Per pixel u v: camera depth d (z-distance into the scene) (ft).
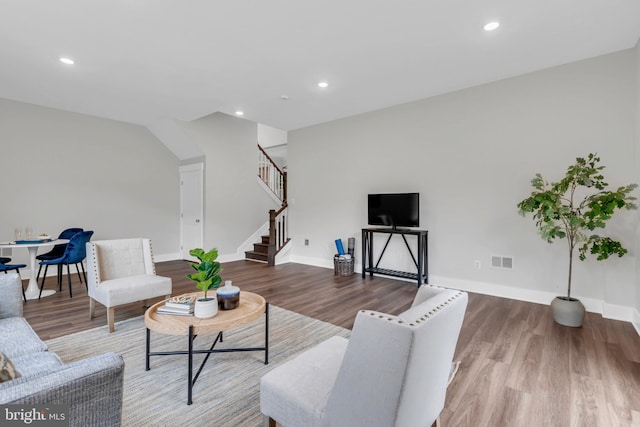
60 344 8.38
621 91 10.39
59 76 12.10
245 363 7.47
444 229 14.28
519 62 11.18
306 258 20.06
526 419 5.48
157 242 20.88
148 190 20.39
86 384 2.77
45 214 16.31
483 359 7.63
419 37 9.45
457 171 13.87
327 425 3.66
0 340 5.47
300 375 4.47
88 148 17.72
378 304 11.94
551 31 9.15
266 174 24.89
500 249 12.82
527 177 12.19
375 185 16.63
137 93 13.94
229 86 13.15
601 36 9.46
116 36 9.30
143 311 11.02
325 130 18.81
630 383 6.58
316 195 19.42
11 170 15.31
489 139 13.02
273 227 19.71
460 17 8.44
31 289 12.89
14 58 10.63
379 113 16.37
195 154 20.61
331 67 11.44
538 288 11.98
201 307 6.66
